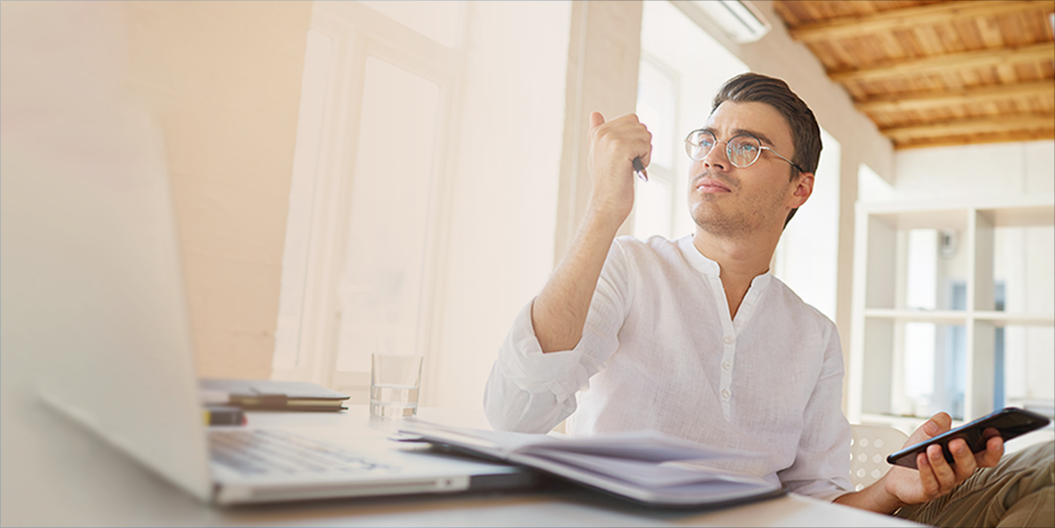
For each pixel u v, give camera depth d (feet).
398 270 8.11
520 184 8.16
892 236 12.29
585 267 2.73
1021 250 19.93
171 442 1.04
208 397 1.09
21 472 1.06
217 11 2.41
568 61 8.05
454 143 8.61
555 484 1.58
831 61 16.46
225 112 2.23
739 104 3.63
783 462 3.50
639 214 12.25
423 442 1.77
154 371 1.05
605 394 3.47
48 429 1.08
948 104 18.28
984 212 10.86
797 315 3.76
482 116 8.52
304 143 7.30
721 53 12.53
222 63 2.36
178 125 1.25
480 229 8.34
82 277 1.10
